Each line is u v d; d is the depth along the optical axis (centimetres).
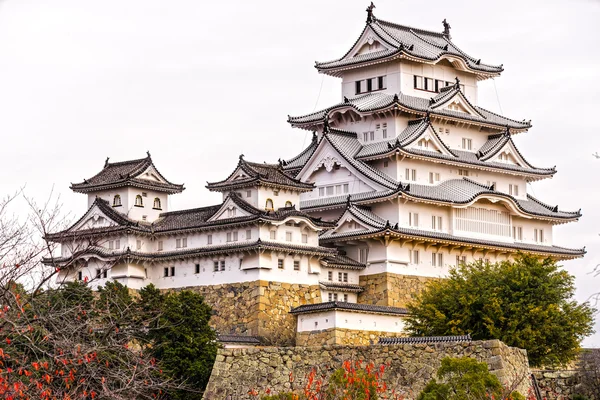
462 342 6919
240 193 13125
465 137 15338
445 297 10462
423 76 15400
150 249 13488
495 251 14512
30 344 5031
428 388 6253
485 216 14588
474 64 16025
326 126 14525
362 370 6456
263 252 12556
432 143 14488
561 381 7881
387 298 13288
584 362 8525
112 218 13300
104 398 5184
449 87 15438
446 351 6919
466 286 10488
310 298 12925
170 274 13250
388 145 14000
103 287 12800
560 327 10025
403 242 13575
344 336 12044
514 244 14800
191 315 9612
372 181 13900
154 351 9088
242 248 12556
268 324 12431
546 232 15488
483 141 15550
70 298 6431
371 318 12344
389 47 15075
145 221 13662
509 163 15462
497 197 14525
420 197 13762
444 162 14512
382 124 14675
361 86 15525
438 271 13925
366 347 7131
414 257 13738
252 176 12938
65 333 5184
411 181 14275
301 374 7206
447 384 6247
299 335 12375
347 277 13462
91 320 5484
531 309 10019
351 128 14988
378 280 13425
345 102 14912
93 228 13438
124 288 9562
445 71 15700
